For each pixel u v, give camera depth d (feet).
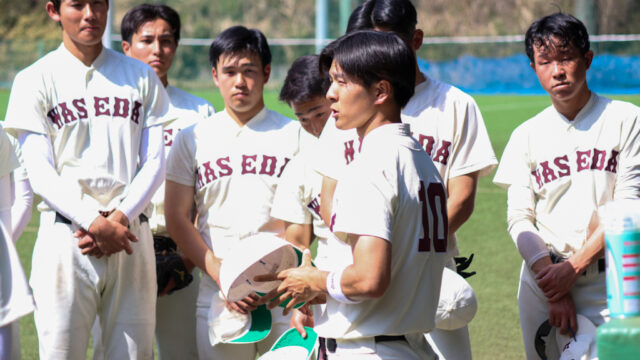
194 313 25.08
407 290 15.02
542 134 21.38
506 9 200.03
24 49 167.53
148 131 22.57
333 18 198.29
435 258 15.42
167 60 29.07
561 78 20.36
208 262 21.88
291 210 21.42
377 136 14.92
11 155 20.07
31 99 21.29
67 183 21.49
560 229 20.99
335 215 15.05
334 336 15.48
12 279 18.48
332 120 20.02
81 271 21.18
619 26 184.65
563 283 20.13
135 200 21.40
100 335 23.03
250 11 203.31
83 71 21.91
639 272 11.54
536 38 20.71
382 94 14.84
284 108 124.88
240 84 22.34
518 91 158.61
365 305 15.11
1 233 18.57
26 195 23.56
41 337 21.26
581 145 20.75
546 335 21.15
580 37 20.35
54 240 21.21
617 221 11.64
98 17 21.54
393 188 14.57
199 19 202.08
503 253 45.39
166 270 23.79
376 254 14.19
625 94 143.13
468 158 21.47
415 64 15.25
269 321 21.09
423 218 15.07
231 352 21.65
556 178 21.03
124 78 22.41
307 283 15.37
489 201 60.70
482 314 34.32
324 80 20.36
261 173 22.62
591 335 19.86
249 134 22.91
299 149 22.93
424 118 21.31
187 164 22.94
